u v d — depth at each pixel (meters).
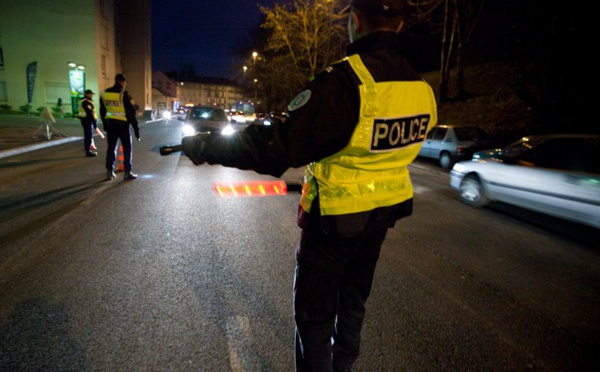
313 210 1.43
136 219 4.96
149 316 2.70
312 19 26.05
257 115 42.88
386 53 1.39
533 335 2.78
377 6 1.37
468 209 6.84
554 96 13.73
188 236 4.41
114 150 7.48
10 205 5.34
